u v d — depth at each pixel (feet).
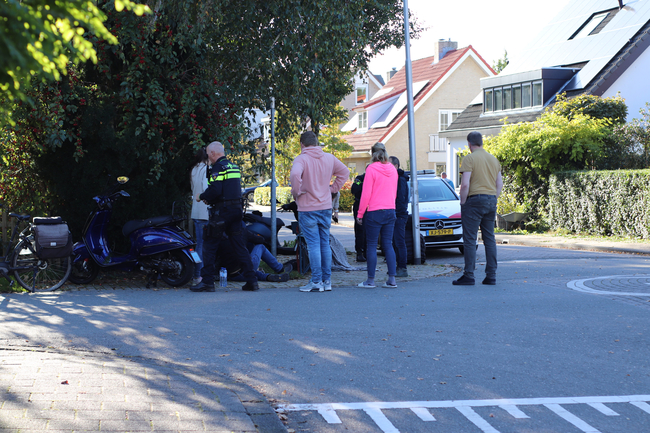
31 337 18.71
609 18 88.28
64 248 26.04
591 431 12.26
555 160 65.67
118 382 13.96
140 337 19.02
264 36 32.73
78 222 31.83
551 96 81.66
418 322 21.17
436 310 23.13
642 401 13.87
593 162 63.26
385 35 47.98
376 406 13.56
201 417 12.00
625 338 19.06
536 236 61.57
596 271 33.91
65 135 27.94
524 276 32.24
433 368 16.20
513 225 69.36
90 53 9.32
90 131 29.99
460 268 36.24
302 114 36.70
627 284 28.86
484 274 33.40
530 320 21.44
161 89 30.12
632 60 77.71
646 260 40.75
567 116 68.49
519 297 25.75
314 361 16.79
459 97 126.11
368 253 28.71
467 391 14.49
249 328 20.30
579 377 15.48
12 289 27.07
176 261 28.35
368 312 22.80
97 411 12.08
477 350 17.80
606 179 58.03
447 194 47.47
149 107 29.73
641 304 24.09
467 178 28.60
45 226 25.86
